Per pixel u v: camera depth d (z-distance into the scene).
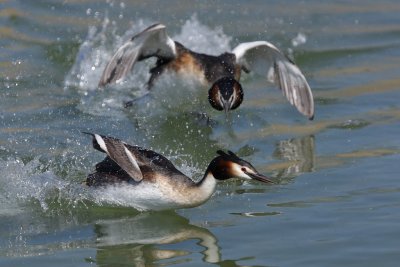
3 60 18.28
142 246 10.53
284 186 12.50
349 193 12.07
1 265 9.98
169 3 21.88
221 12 21.38
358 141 14.42
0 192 12.30
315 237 10.57
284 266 9.79
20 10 21.00
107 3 21.67
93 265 9.95
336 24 20.81
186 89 16.02
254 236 10.70
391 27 20.66
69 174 12.88
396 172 12.80
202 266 9.84
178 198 11.43
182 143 14.73
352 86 17.36
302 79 15.46
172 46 15.84
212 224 11.20
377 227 10.78
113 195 11.73
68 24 20.33
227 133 15.24
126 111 16.12
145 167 11.57
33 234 10.98
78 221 11.45
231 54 16.30
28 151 13.77
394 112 15.85
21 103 16.20
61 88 17.11
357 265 9.74
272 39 19.89
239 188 12.48
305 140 14.66
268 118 15.88
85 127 15.15
